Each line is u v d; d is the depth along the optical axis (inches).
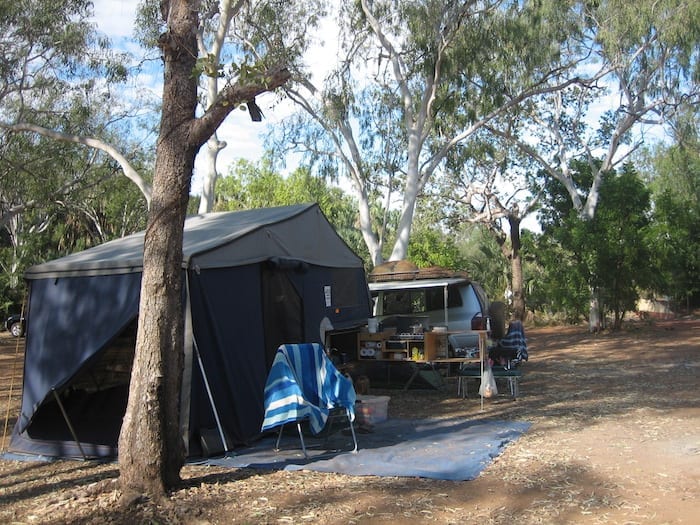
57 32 555.2
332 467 233.9
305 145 743.1
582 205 940.6
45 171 641.0
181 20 210.5
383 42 666.2
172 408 202.5
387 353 400.8
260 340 296.2
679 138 839.1
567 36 699.4
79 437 273.1
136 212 1208.8
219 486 212.5
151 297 200.4
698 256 1013.8
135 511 186.5
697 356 583.5
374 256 724.7
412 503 193.9
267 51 552.7
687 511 183.0
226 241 283.1
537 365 556.7
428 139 781.3
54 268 284.4
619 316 848.3
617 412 334.3
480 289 500.1
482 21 632.4
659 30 680.4
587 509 186.5
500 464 237.6
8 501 207.2
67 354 273.9
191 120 206.2
